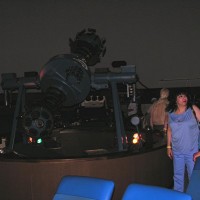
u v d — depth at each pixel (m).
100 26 9.05
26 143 4.98
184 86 8.96
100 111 7.83
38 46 9.11
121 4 8.98
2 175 3.97
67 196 2.44
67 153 4.25
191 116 3.93
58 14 9.05
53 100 3.90
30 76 4.62
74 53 4.32
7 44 9.11
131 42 9.05
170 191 2.16
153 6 8.92
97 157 3.93
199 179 2.56
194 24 8.84
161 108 5.70
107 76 4.30
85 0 9.03
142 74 9.09
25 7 9.05
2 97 8.79
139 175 4.16
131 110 6.12
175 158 4.04
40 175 3.86
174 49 8.95
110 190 2.31
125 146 4.31
